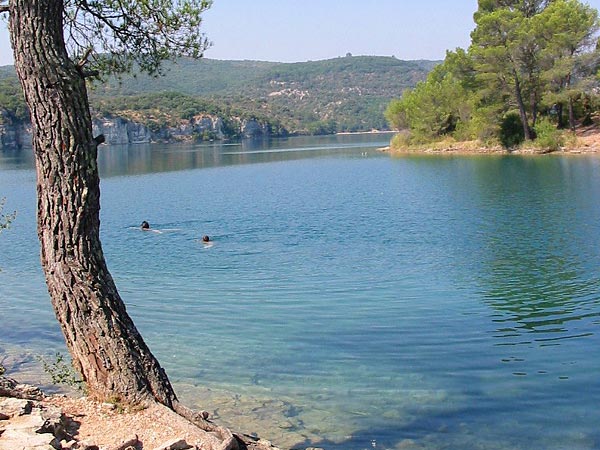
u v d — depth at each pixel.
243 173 64.00
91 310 8.45
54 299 8.53
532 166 52.75
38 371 12.30
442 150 78.12
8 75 147.62
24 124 144.00
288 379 11.77
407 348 13.23
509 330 14.15
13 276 20.72
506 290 17.39
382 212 32.66
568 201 32.88
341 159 79.19
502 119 70.69
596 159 54.97
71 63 8.40
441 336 13.89
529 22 64.12
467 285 18.09
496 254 21.88
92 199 8.52
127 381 8.41
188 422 8.01
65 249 8.45
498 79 66.94
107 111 182.88
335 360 12.68
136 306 16.70
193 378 11.87
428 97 84.75
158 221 32.59
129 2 9.93
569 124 70.00
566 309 15.50
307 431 9.74
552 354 12.62
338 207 35.31
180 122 198.75
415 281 18.69
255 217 32.84
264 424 9.98
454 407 10.48
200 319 15.48
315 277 19.50
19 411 7.93
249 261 22.19
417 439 9.48
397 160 70.62
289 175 59.16
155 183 55.47
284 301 16.94
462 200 35.44
